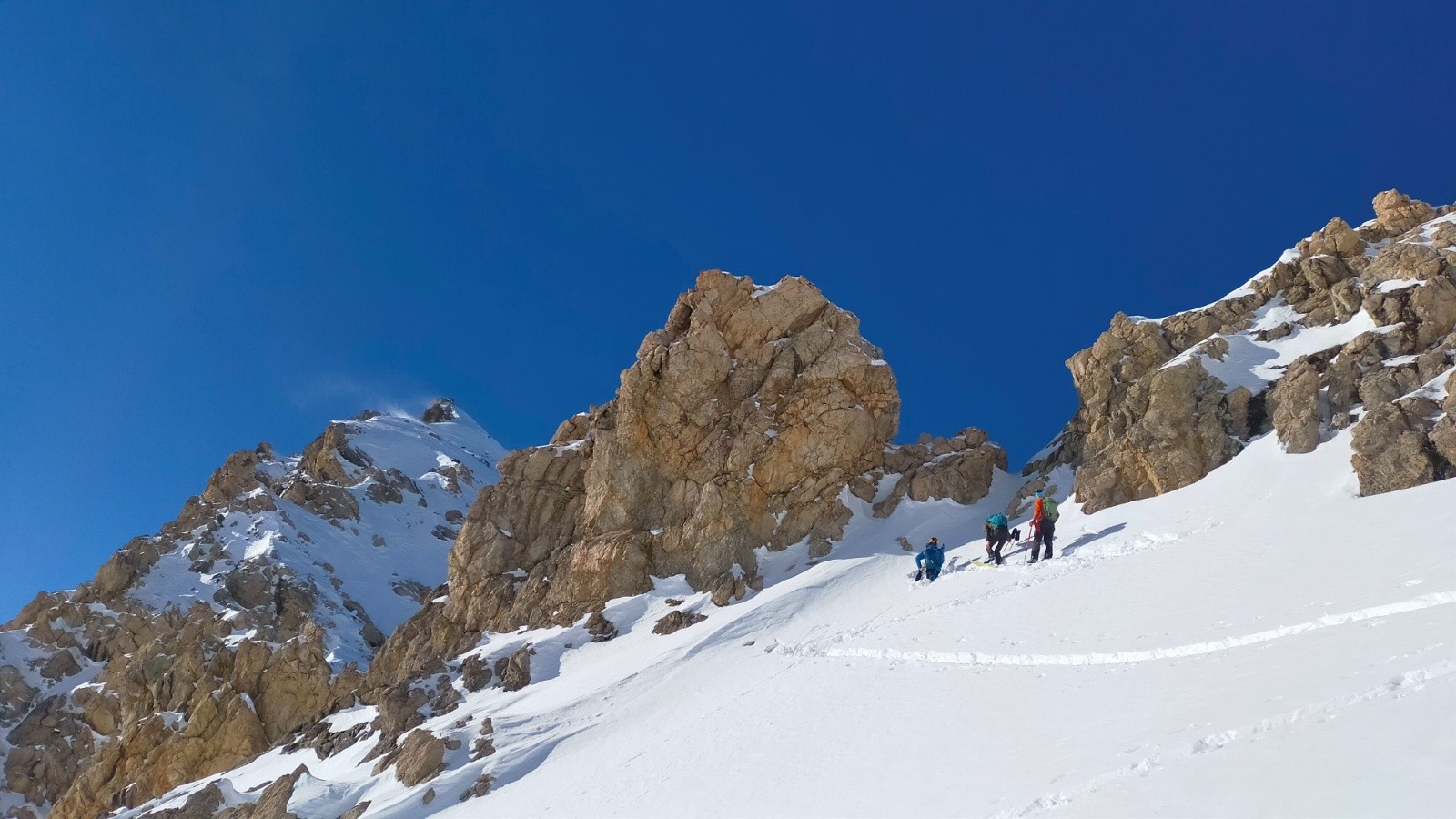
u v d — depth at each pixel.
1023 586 34.09
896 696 26.66
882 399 58.81
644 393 58.34
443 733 41.66
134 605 89.50
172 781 62.66
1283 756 12.04
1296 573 24.33
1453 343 36.34
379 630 94.19
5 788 72.62
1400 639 15.17
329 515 114.31
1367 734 11.69
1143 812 12.09
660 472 57.12
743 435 56.12
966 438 57.50
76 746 75.69
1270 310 47.16
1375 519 27.70
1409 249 42.41
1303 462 36.50
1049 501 38.00
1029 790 14.91
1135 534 36.22
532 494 61.72
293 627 86.50
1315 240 48.03
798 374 59.19
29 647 85.75
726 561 51.75
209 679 71.25
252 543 100.38
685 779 26.58
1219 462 40.78
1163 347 48.38
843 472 55.25
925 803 17.08
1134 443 43.28
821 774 22.38
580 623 51.38
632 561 52.97
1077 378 51.28
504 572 58.94
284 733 66.31
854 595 42.75
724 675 37.59
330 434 140.50
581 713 40.03
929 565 40.69
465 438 190.50
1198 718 14.94
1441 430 31.97
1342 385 38.53
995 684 24.41
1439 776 9.88
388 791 38.84
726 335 60.84
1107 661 23.09
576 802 29.30
